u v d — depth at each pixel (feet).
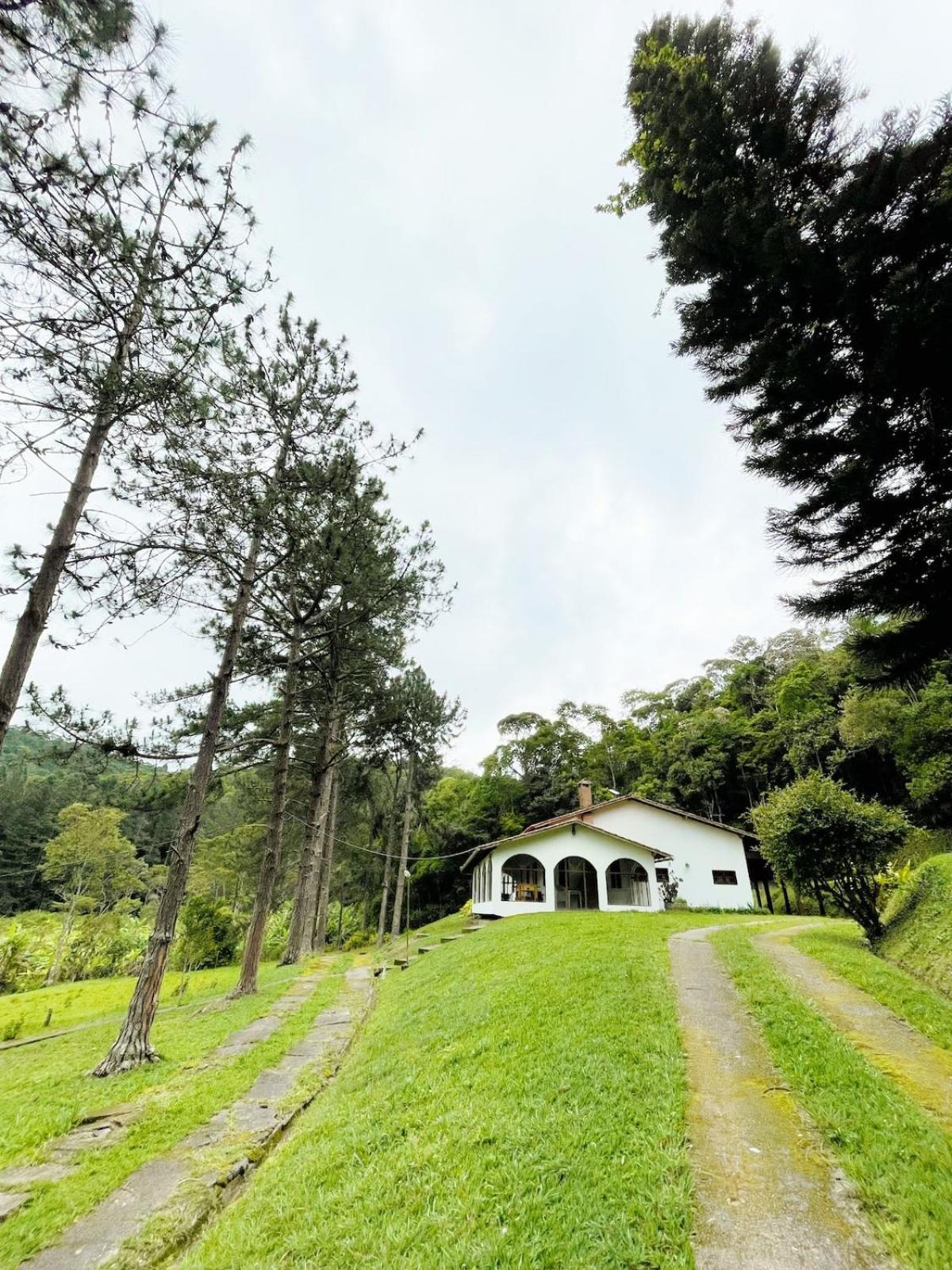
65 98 15.84
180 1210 14.43
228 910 98.22
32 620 23.81
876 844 34.65
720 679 169.89
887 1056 17.10
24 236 18.13
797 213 19.22
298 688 62.23
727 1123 14.05
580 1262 9.89
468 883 122.11
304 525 41.06
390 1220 11.91
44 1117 20.88
